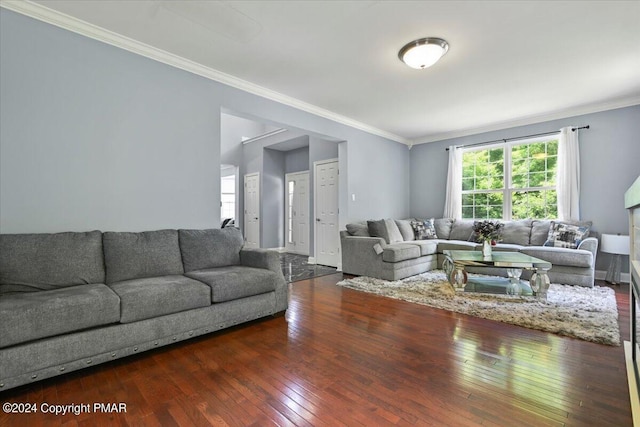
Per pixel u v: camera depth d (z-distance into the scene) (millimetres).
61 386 1744
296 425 1419
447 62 3143
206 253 2943
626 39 2715
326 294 3678
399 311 3027
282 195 7961
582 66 3227
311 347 2242
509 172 5402
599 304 3094
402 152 6473
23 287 2020
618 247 3824
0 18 2205
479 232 3945
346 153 5199
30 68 2320
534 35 2656
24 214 2299
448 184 5957
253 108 3740
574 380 1777
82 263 2270
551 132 4875
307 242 7285
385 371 1897
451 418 1459
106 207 2668
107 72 2674
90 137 2588
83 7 2322
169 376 1850
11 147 2250
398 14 2385
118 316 1945
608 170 4375
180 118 3115
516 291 3416
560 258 3859
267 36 2695
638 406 1480
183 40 2766
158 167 2967
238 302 2580
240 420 1454
